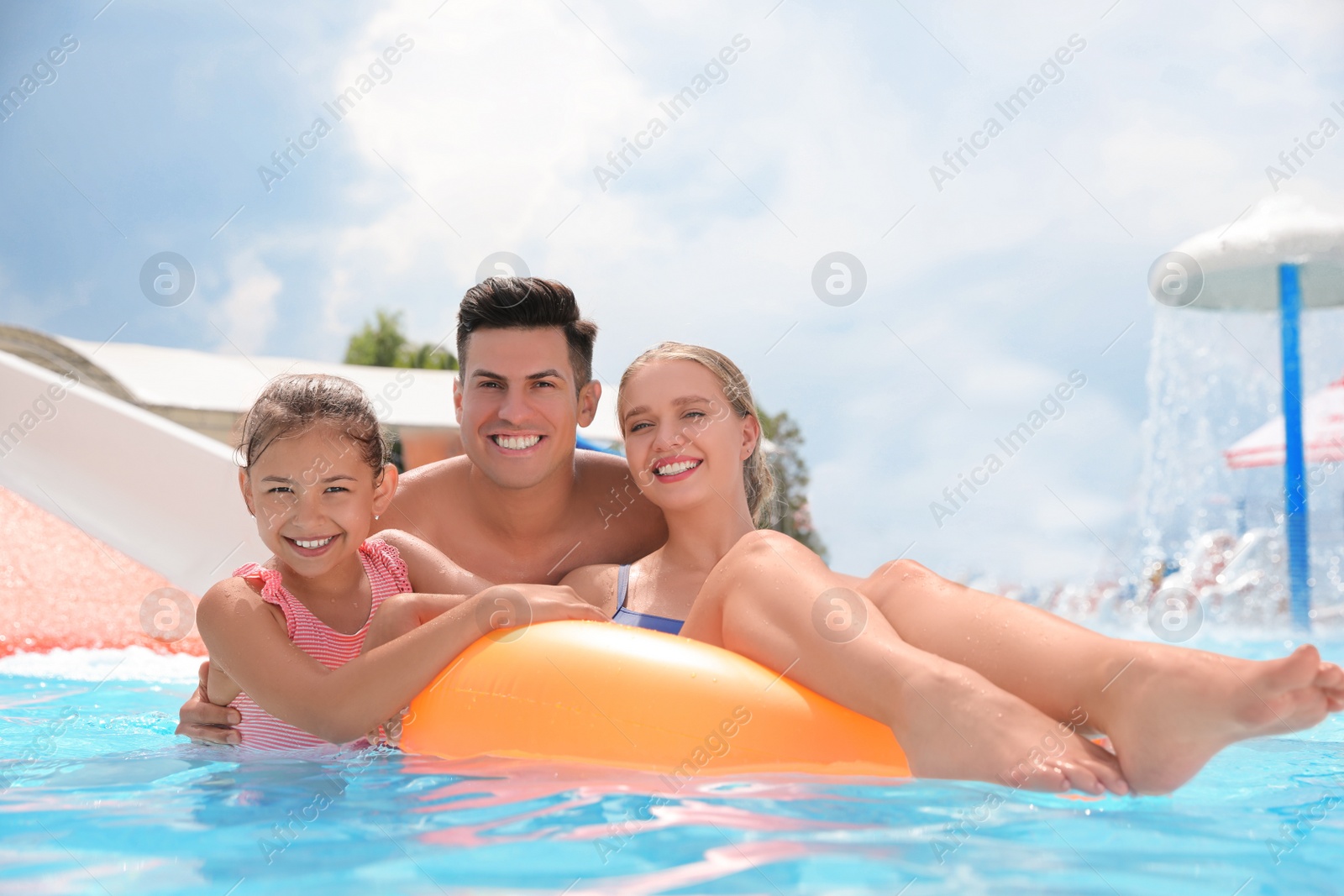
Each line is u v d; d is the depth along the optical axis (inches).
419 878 47.4
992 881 46.5
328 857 51.0
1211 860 50.1
